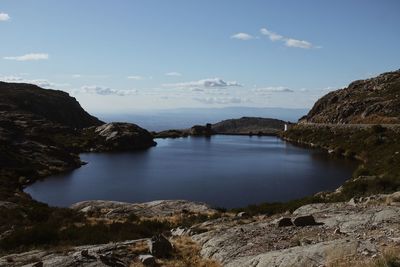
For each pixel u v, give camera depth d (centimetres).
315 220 2189
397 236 1595
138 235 2573
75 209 4084
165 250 1964
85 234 2586
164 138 16575
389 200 2584
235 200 5316
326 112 14700
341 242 1564
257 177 6988
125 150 11881
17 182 6462
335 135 11694
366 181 3866
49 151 8988
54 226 2912
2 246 2353
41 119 14100
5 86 19975
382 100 12669
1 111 14000
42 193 5953
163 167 8425
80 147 11375
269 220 2481
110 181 6856
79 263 1748
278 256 1557
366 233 1720
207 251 1952
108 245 2095
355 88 15725
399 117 10938
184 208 3941
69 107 19988
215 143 14250
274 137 16962
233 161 9256
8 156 7712
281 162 8850
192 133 18050
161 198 5547
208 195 5650
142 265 1767
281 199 5291
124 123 13738
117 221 3328
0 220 3194
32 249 2270
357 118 12412
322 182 6372
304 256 1492
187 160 9525
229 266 1678
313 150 11138
